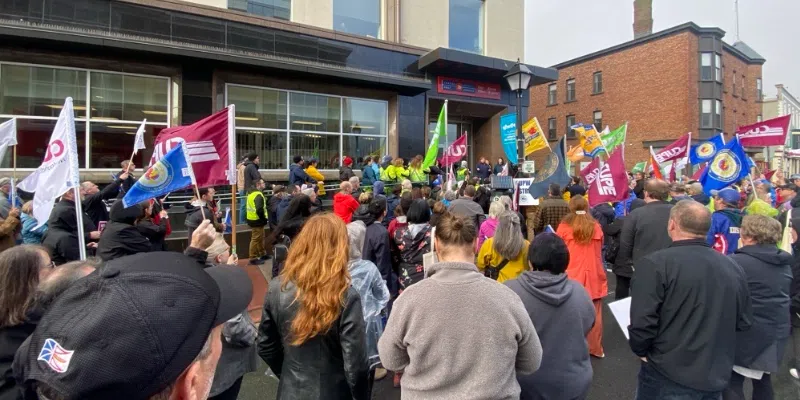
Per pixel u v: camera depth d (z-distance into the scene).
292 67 11.90
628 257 4.77
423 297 1.95
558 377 2.48
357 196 9.16
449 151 10.72
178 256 1.19
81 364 0.89
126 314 0.95
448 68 15.35
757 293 3.05
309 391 2.22
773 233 3.11
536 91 34.69
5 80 9.62
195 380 1.19
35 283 2.11
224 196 10.03
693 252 2.56
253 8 12.34
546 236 2.75
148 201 4.78
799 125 54.09
